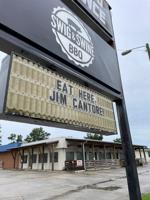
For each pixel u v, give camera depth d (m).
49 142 25.62
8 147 35.31
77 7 5.25
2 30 3.10
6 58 3.67
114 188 11.30
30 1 3.68
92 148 29.08
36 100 3.65
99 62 5.49
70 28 4.68
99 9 6.44
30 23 3.54
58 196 9.75
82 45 4.95
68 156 26.03
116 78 6.13
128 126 5.81
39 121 3.79
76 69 4.54
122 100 6.07
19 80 3.41
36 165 28.72
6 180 17.05
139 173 20.02
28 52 3.42
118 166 30.38
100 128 5.27
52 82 4.08
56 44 4.05
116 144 31.52
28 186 13.30
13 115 3.23
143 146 37.31
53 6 4.29
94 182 14.03
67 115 4.29
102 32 6.29
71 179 15.98
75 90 4.70
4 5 3.17
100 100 5.58
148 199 7.18
